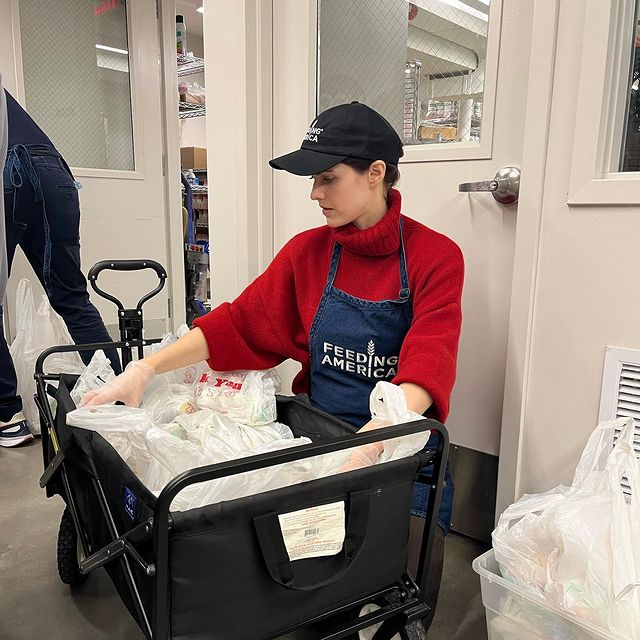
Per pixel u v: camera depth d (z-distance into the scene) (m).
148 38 3.04
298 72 1.72
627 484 1.19
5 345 2.02
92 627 1.26
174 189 3.29
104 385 1.14
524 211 1.29
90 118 2.93
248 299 1.37
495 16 1.35
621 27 1.15
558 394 1.31
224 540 0.73
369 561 0.88
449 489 1.20
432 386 1.04
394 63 1.57
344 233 1.23
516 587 0.92
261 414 1.20
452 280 1.15
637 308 1.18
